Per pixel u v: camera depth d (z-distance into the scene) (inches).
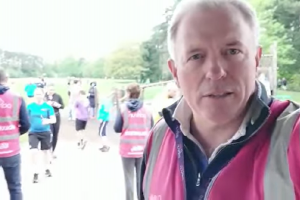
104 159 246.1
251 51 32.7
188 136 36.4
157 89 195.6
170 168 37.9
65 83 327.0
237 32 31.6
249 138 32.5
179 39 33.8
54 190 179.6
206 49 31.9
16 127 137.6
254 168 32.0
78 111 281.3
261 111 32.7
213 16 31.7
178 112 37.5
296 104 34.1
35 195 172.2
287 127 31.6
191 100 33.8
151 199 39.2
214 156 33.7
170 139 39.7
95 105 308.0
